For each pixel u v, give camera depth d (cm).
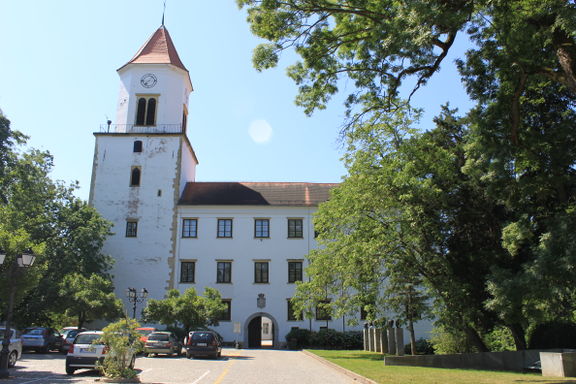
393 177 2380
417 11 1233
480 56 1555
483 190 2052
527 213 1709
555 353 1580
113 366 1471
